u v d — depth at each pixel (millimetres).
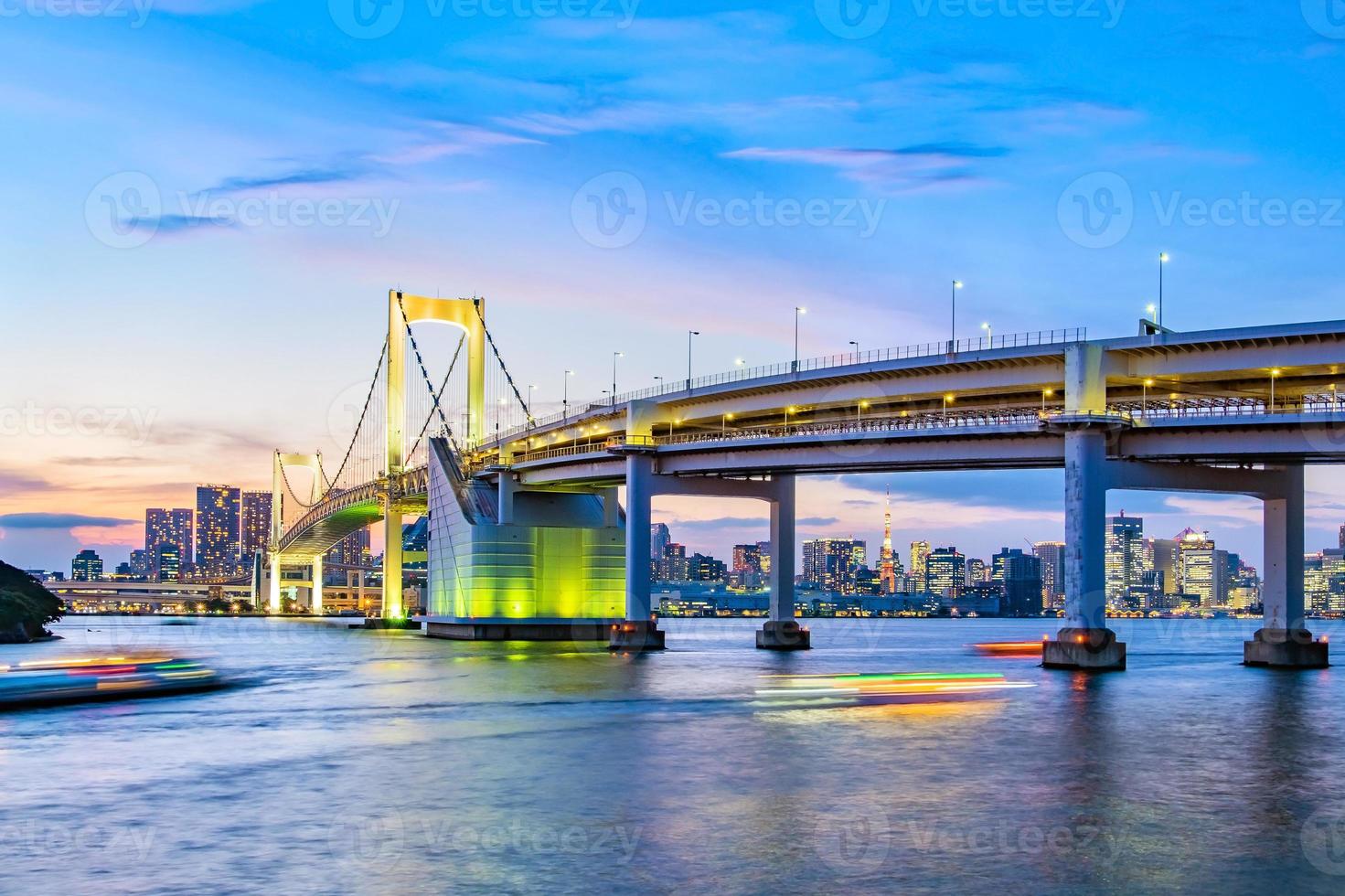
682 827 36500
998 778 44812
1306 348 80500
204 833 35594
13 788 42594
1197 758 49531
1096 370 87250
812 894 29578
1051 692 78500
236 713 66562
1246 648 106188
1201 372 85500
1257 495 101688
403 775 45344
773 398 110688
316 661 113625
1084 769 46844
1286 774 45781
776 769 46812
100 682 75438
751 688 81750
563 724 61031
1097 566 89125
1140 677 90375
